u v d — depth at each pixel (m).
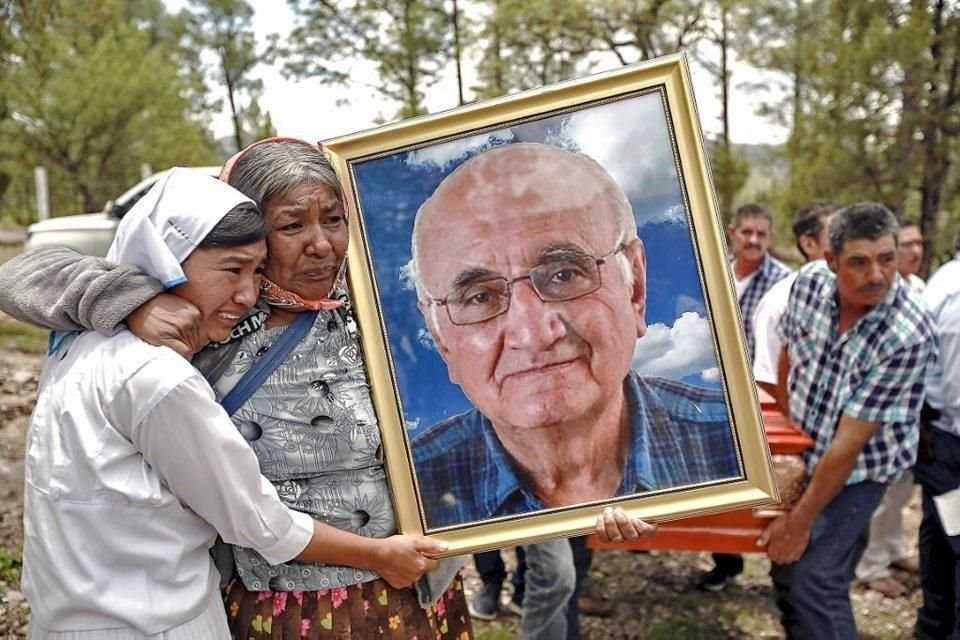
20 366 7.42
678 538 2.61
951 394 2.95
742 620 3.67
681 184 1.72
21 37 7.24
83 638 1.37
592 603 3.77
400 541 1.65
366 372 1.73
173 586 1.43
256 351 1.58
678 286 1.74
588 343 1.76
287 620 1.62
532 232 1.75
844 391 2.56
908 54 12.34
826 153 13.41
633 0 17.25
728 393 1.72
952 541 2.92
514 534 1.74
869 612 3.70
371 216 1.76
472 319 1.76
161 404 1.35
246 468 1.43
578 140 1.74
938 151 13.01
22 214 20.73
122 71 18.34
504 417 1.76
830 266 2.62
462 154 1.75
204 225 1.40
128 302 1.38
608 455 1.76
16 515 4.03
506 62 18.14
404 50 18.86
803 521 2.54
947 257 13.80
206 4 24.83
